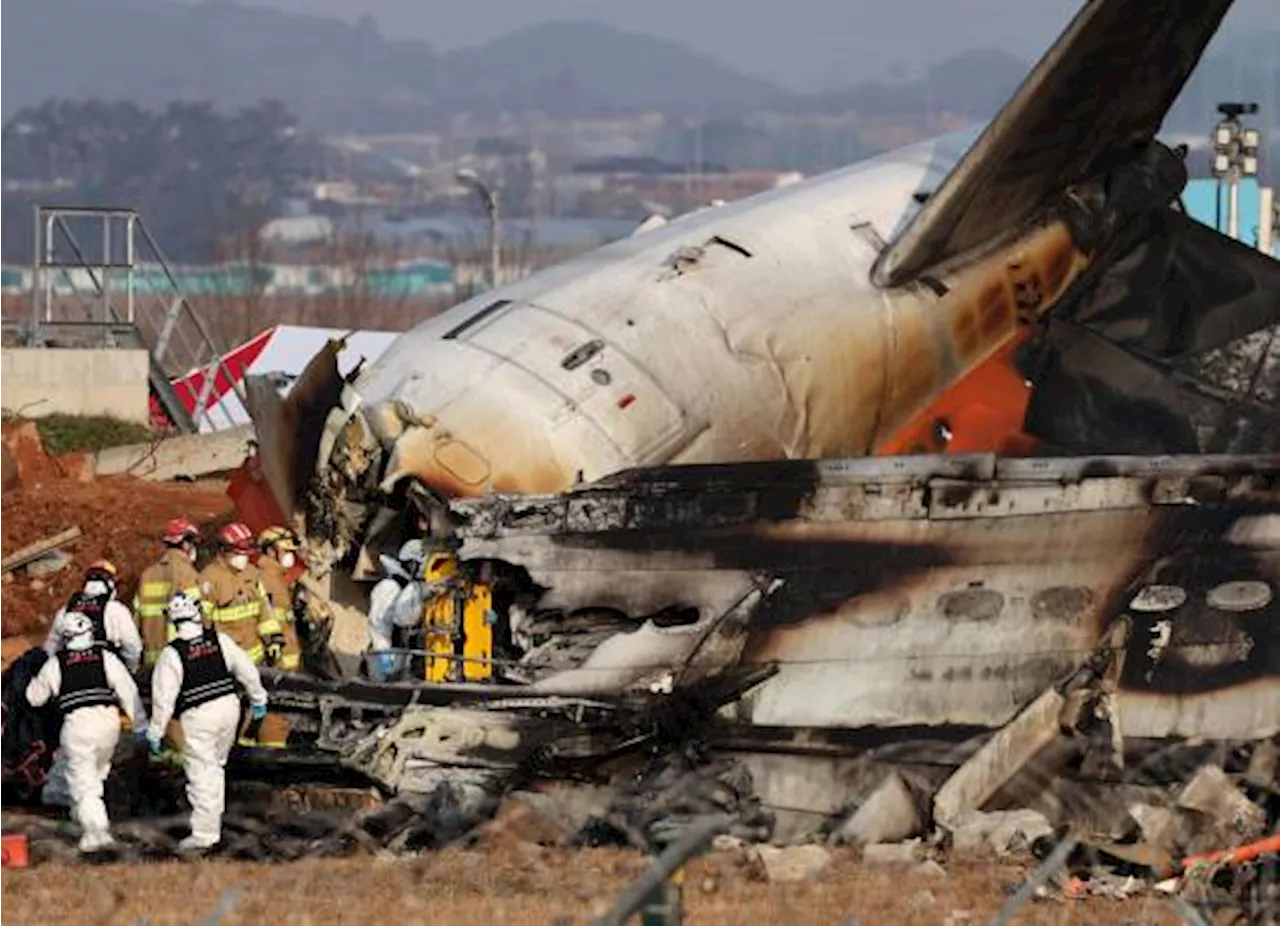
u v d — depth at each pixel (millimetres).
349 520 56656
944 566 52656
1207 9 63281
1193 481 52906
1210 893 44750
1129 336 67812
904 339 64812
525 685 51656
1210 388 66438
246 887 44062
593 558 53438
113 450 88188
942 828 49688
